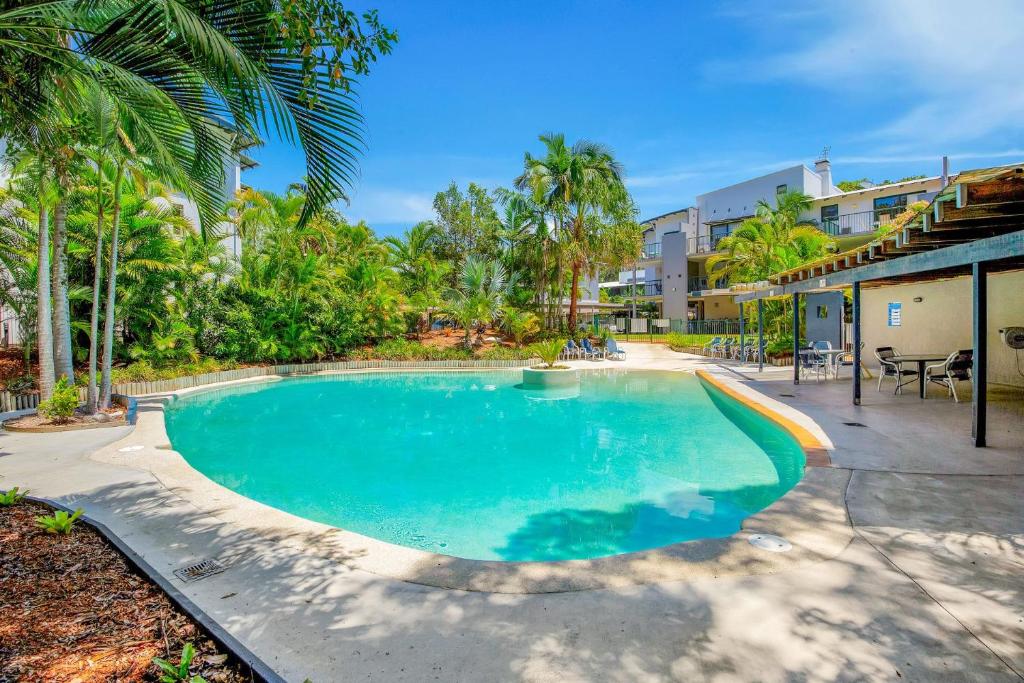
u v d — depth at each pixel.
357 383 14.33
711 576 2.82
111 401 10.20
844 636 2.26
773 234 21.17
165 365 13.16
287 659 2.14
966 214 4.92
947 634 2.27
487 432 8.03
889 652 2.15
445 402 10.99
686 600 2.57
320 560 3.12
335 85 3.00
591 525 4.37
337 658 2.14
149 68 3.40
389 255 24.00
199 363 14.20
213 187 4.50
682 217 37.28
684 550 3.15
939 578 2.76
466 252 28.78
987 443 5.66
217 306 15.24
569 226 21.66
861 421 7.01
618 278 46.81
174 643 2.20
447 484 5.50
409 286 23.45
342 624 2.41
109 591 2.68
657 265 38.66
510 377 15.48
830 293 15.92
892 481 4.41
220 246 15.95
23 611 2.45
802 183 28.59
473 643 2.25
